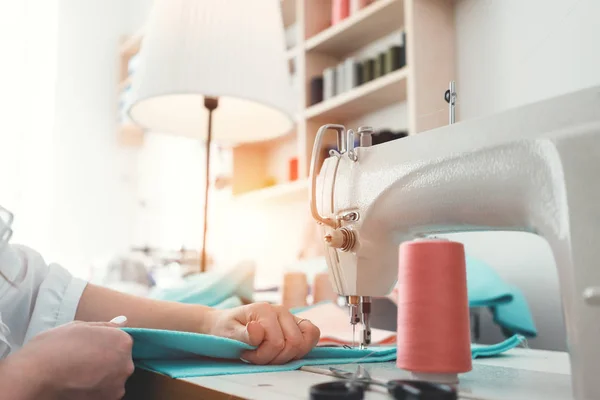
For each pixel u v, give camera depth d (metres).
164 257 3.49
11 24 4.46
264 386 0.52
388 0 2.25
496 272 1.65
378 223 0.80
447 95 0.78
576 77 1.62
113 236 4.74
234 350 0.67
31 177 4.39
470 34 2.06
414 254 0.51
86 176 4.65
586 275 0.48
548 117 0.57
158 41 1.57
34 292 0.82
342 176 0.86
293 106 1.72
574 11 1.63
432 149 0.71
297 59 2.92
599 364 0.46
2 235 0.71
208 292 1.32
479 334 1.67
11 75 4.40
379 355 0.75
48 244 4.40
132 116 1.77
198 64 1.52
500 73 1.92
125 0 5.02
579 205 0.50
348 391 0.40
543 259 1.69
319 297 1.51
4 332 0.56
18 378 0.52
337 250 0.87
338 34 2.63
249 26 1.58
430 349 0.49
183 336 0.64
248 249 3.73
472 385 0.55
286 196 3.18
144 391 0.64
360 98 2.48
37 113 4.46
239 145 3.61
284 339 0.68
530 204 0.57
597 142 0.50
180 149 4.41
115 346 0.57
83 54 4.75
